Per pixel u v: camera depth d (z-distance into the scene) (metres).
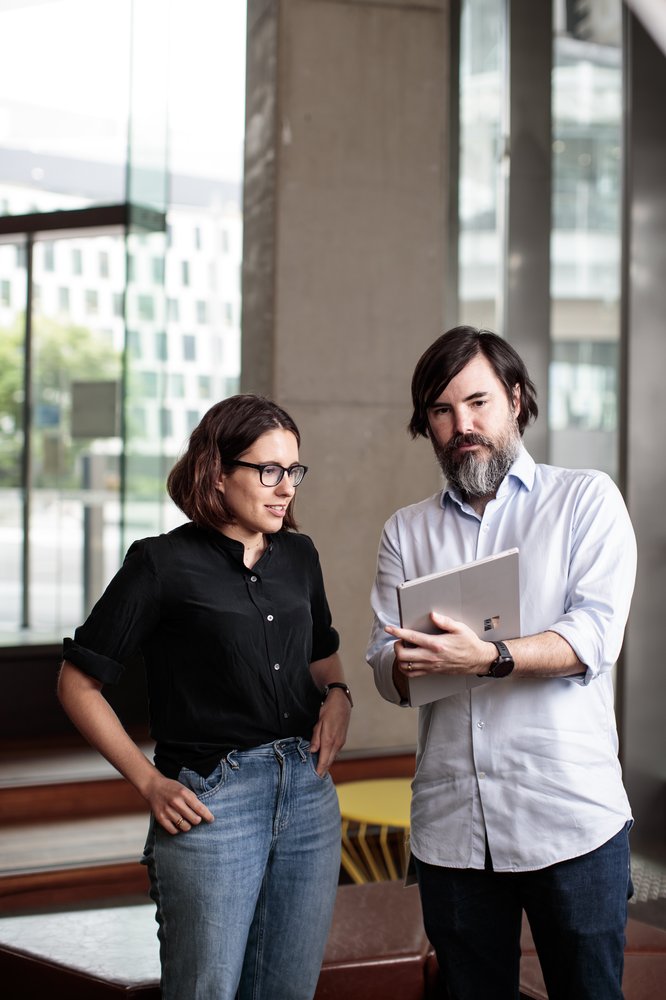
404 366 4.81
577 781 1.97
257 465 2.00
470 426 2.05
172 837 1.97
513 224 4.90
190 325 6.02
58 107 6.56
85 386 6.92
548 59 4.89
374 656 2.15
